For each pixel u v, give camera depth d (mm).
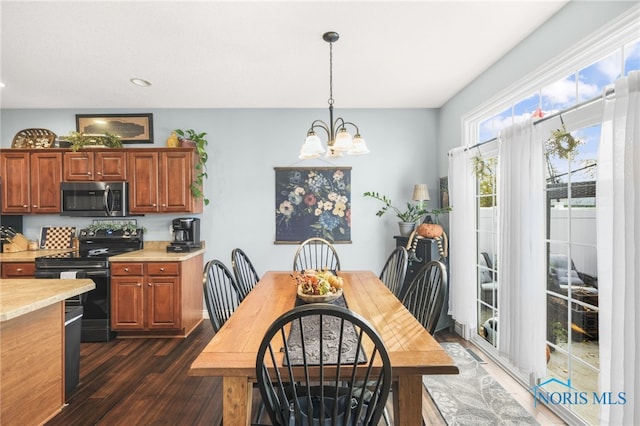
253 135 3965
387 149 3990
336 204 3980
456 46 2441
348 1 1913
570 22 1929
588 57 1835
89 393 2328
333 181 3980
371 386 1637
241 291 2533
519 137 2174
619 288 1438
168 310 3318
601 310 1557
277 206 3967
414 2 1927
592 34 1766
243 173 3969
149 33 2242
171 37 2297
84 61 2650
